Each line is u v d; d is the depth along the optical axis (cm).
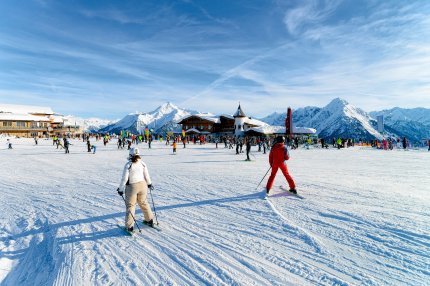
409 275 336
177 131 7688
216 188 859
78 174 1277
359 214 557
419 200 660
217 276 349
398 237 443
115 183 1012
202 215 592
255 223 532
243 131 6228
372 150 3347
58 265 394
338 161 1755
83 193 848
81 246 454
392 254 390
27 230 541
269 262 380
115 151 3119
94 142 5541
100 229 530
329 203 646
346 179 982
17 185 1014
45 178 1170
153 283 338
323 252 404
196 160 1892
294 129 5766
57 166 1625
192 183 960
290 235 468
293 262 378
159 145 4438
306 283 327
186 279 345
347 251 404
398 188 809
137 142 5203
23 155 2542
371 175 1088
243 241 452
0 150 3294
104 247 448
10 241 491
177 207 657
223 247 433
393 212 565
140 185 510
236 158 2058
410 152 2827
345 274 344
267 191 742
